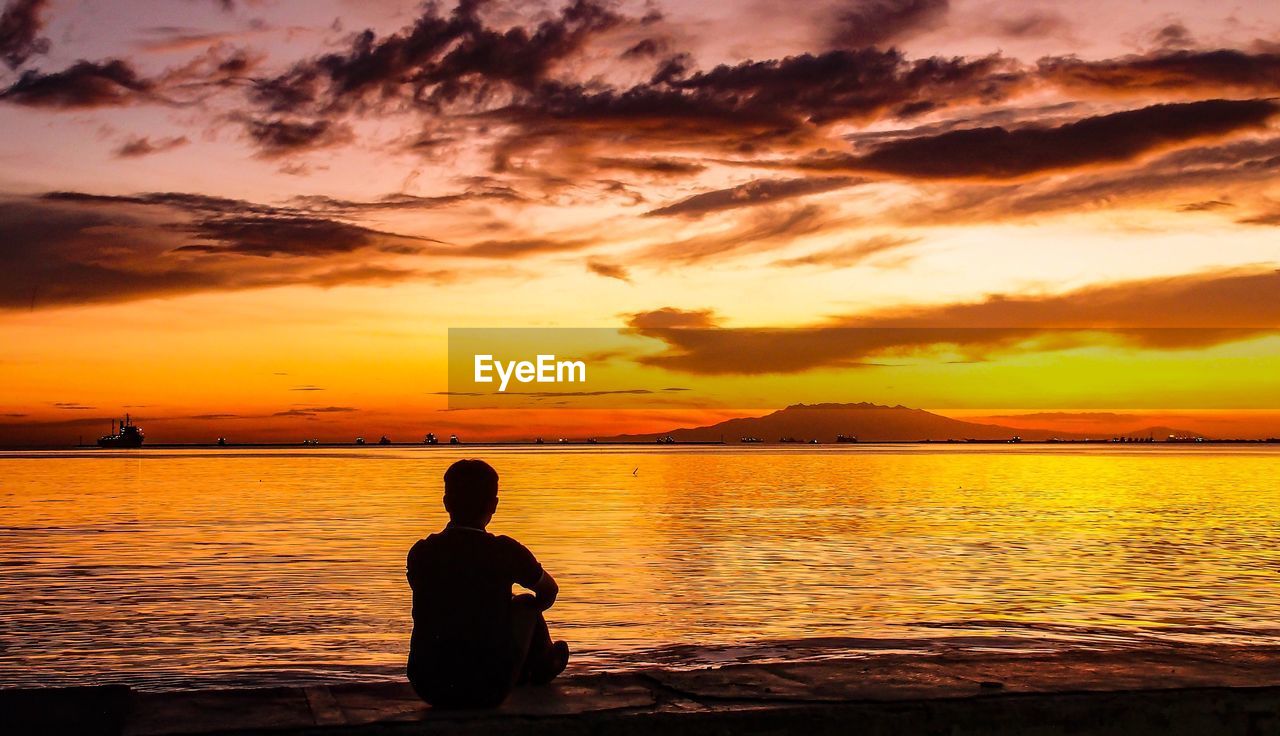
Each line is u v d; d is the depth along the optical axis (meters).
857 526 31.20
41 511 39.81
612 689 5.11
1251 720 4.81
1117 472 88.69
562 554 22.91
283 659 11.28
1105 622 13.80
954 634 12.84
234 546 25.17
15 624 13.56
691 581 18.12
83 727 4.47
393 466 122.19
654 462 133.75
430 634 4.89
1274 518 34.81
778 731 4.60
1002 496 49.66
